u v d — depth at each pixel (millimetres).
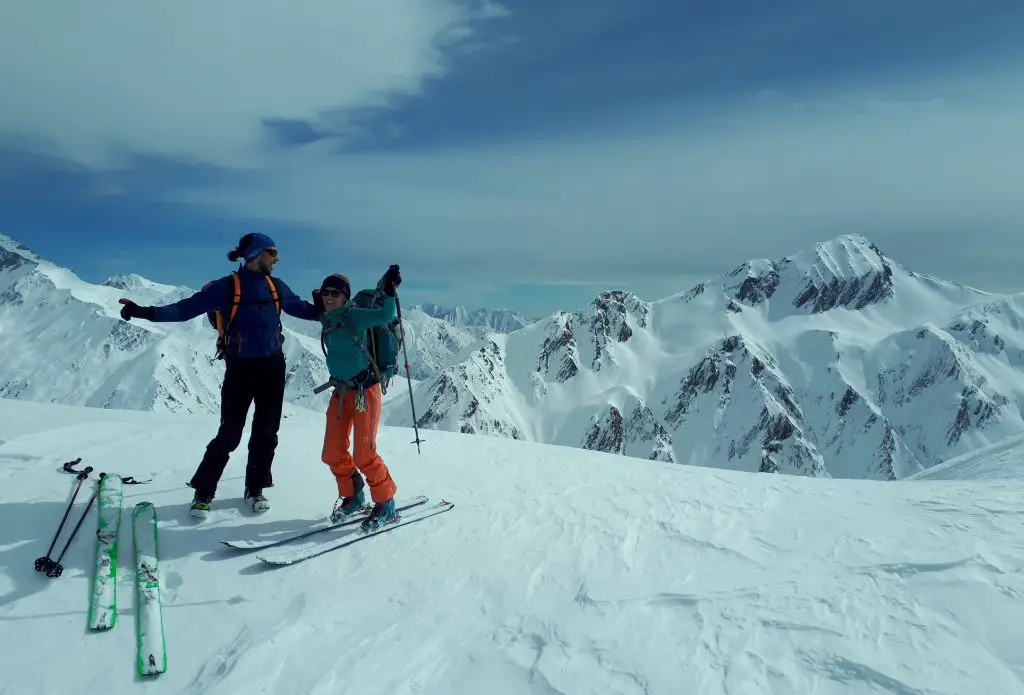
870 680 3500
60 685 3549
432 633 4145
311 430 9734
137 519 5543
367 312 5535
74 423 9734
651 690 3527
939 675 3479
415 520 6051
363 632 4145
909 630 3898
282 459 7738
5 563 4621
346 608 4422
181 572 4832
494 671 3752
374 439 5770
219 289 5750
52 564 4535
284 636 4031
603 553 5277
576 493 6980
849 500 6512
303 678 3656
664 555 5211
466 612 4414
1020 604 4020
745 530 5691
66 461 6961
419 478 7551
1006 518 5453
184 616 4270
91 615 4094
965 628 3869
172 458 7379
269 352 5934
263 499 6102
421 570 5004
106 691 3533
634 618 4250
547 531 5785
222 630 4129
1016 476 11758
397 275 5547
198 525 5660
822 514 6043
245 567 4965
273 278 6055
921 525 5500
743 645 3885
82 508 5648
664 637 4020
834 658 3689
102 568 4652
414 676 3711
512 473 7898
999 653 3613
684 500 6664
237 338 5789
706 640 3961
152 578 4645
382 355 5703
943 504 6012
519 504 6574
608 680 3631
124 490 6223
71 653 3793
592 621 4230
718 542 5414
